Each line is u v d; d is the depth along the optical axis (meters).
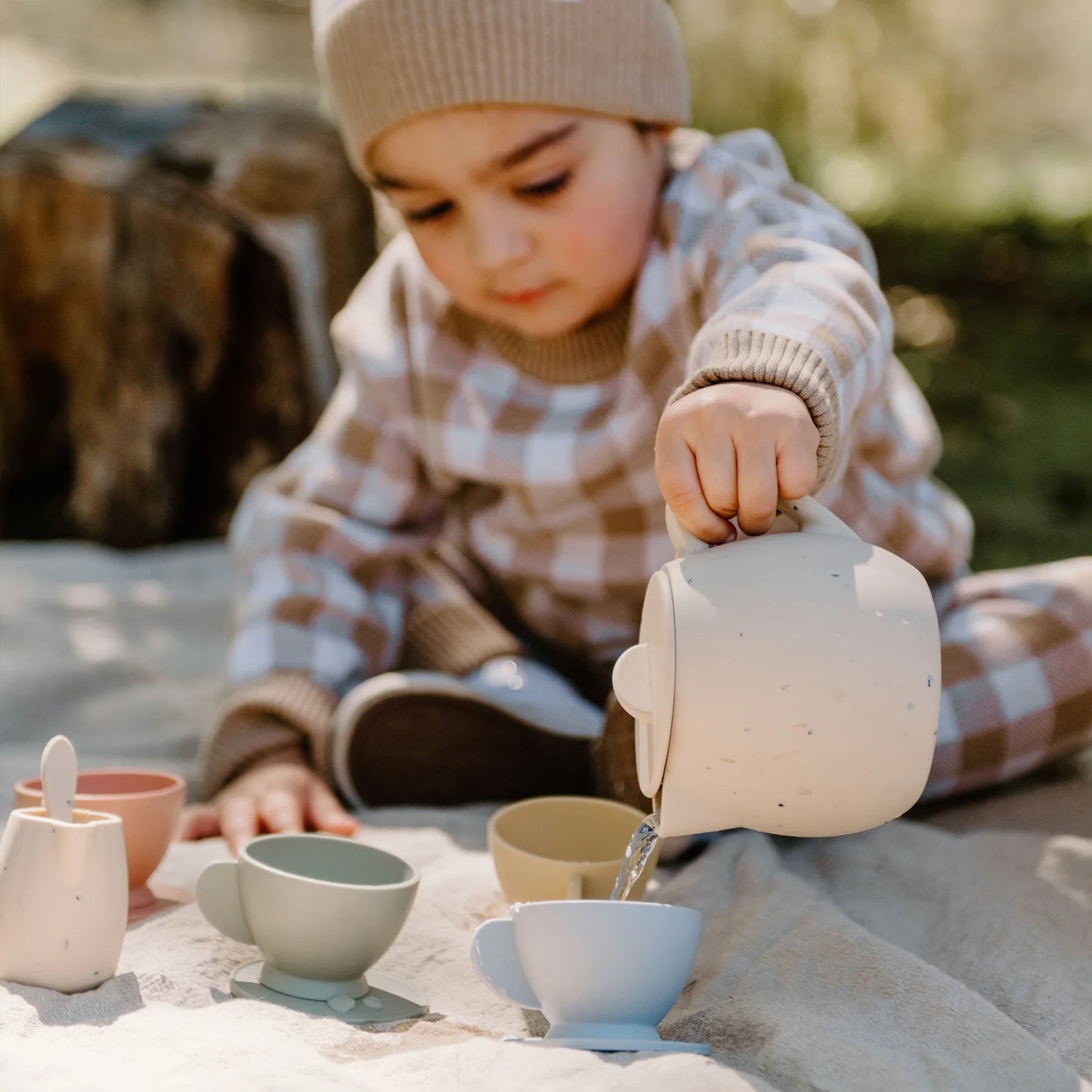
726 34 6.35
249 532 1.71
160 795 1.05
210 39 6.06
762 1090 0.71
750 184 1.39
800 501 0.89
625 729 1.20
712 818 0.84
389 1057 0.76
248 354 2.70
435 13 1.28
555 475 1.47
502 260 1.32
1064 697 1.38
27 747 1.61
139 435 2.66
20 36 6.70
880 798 0.82
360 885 0.99
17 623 2.07
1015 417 4.64
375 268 1.72
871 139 6.58
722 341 1.00
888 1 6.58
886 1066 0.77
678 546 0.92
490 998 0.94
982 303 4.68
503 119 1.30
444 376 1.56
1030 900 1.09
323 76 1.43
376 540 1.65
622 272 1.37
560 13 1.29
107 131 2.77
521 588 1.62
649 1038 0.80
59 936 0.84
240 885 0.91
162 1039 0.77
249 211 2.68
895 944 1.01
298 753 1.43
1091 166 6.74
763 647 0.80
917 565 1.53
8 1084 0.69
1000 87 8.18
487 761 1.41
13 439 2.72
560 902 0.80
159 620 2.20
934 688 0.83
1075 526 4.43
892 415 1.51
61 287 2.64
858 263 1.24
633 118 1.37
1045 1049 0.81
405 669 1.66
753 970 0.92
